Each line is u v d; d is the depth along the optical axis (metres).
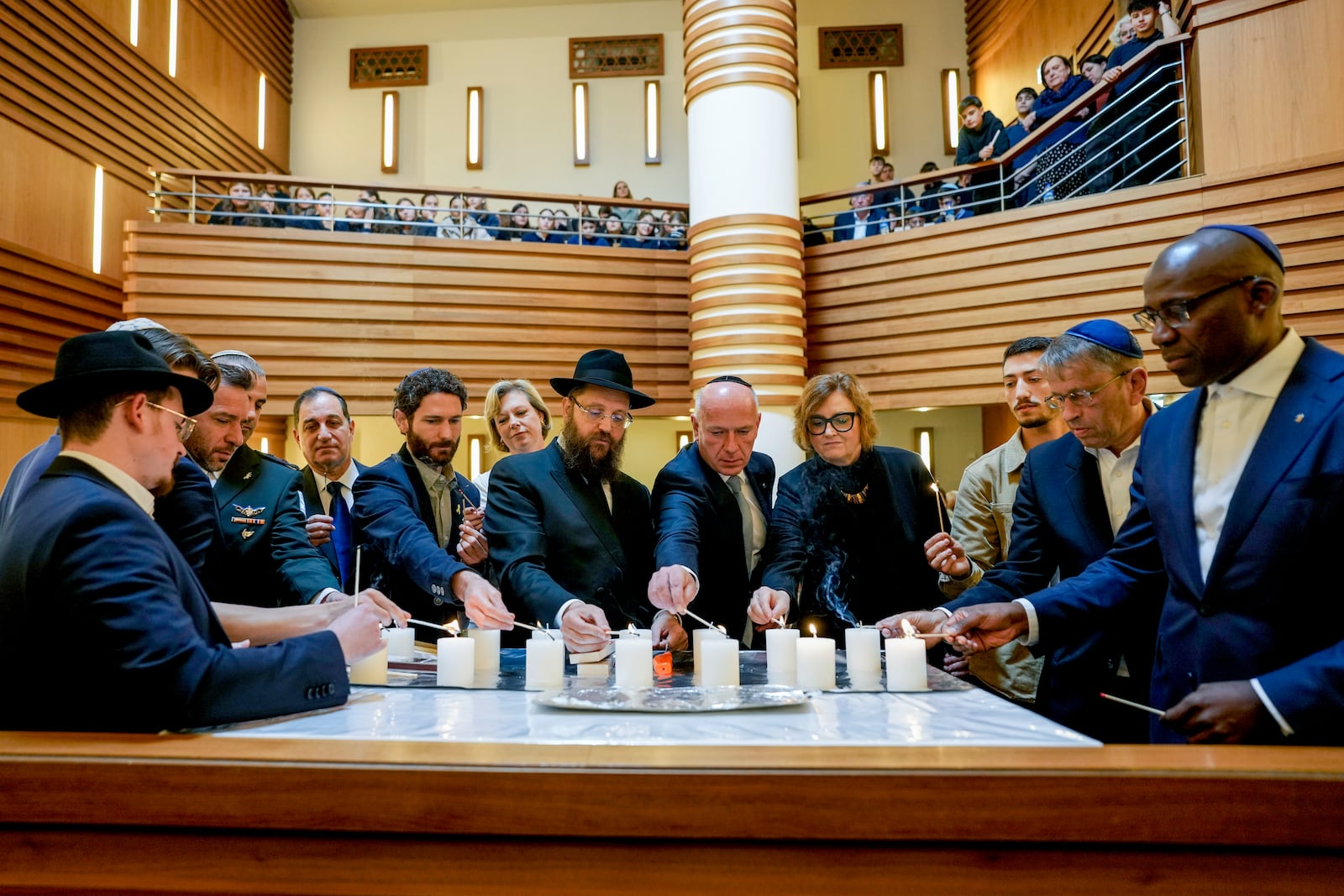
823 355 8.20
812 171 12.21
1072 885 1.00
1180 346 1.49
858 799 1.01
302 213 9.52
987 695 1.58
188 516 2.11
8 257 7.47
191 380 1.53
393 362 8.37
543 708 1.44
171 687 1.23
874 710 1.43
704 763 1.04
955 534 3.00
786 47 7.37
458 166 12.41
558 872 1.04
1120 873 1.00
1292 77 5.56
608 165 12.34
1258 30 5.67
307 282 8.28
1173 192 6.17
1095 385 2.12
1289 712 1.21
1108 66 6.79
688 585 2.15
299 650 1.40
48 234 7.99
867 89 12.30
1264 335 1.47
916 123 12.22
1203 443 1.56
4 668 1.27
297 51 12.74
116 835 1.07
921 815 1.00
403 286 8.45
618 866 1.03
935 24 12.38
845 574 2.64
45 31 8.02
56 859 1.07
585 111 12.41
